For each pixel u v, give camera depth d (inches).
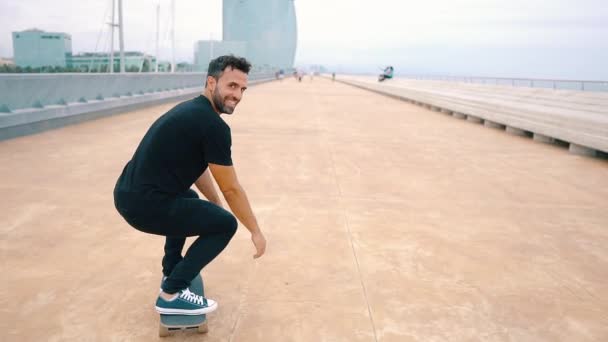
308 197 184.7
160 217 75.2
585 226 159.8
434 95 650.2
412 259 126.6
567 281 116.0
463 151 307.0
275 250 129.4
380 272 117.6
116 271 112.8
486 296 106.5
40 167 215.8
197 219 77.1
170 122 73.1
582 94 423.5
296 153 277.0
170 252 90.0
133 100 481.4
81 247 127.3
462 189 205.6
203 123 72.3
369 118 505.7
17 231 137.3
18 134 291.6
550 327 94.1
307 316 95.0
